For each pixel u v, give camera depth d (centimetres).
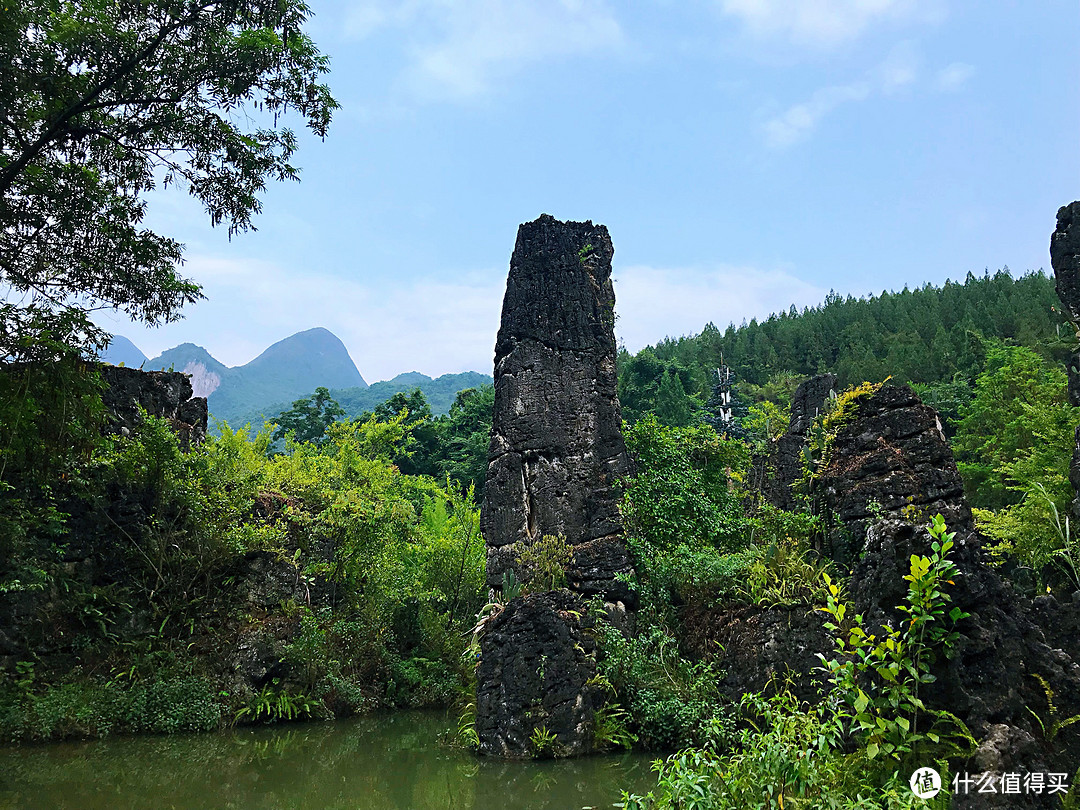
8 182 1070
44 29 1053
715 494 1448
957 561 614
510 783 959
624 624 1263
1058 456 2389
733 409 5025
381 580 1877
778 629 1076
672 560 1305
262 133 1241
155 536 1484
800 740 567
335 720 1511
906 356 6669
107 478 1471
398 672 1738
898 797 489
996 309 7319
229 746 1216
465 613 2122
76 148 1173
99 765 1051
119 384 1619
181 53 1148
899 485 1109
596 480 1383
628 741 1112
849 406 1222
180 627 1459
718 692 1109
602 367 1450
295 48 1171
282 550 1641
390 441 3653
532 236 1521
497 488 1395
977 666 566
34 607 1322
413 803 877
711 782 546
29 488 1369
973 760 535
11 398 1101
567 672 1127
